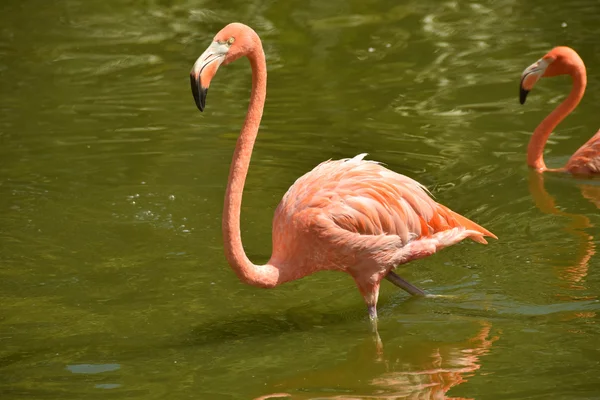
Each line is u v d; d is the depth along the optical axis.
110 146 12.81
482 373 7.24
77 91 14.97
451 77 14.98
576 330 7.88
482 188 11.01
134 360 7.68
